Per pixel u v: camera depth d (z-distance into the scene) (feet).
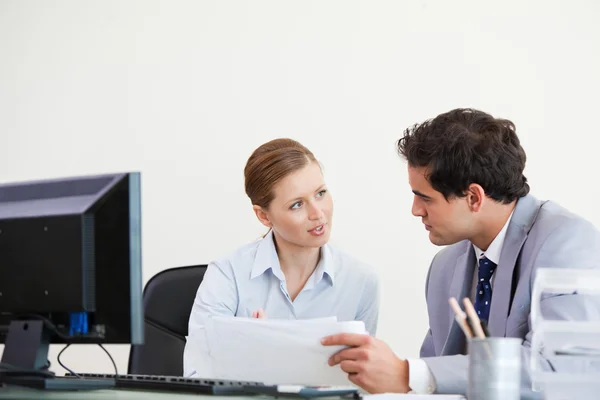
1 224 5.62
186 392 5.32
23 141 12.50
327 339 5.70
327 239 8.11
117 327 5.36
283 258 8.47
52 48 12.53
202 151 12.10
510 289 6.68
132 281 5.32
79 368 12.04
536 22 11.84
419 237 11.76
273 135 12.01
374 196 11.82
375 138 11.87
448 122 6.66
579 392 5.41
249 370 5.98
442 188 6.53
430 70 11.89
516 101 11.80
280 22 12.09
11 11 12.64
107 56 12.37
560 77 11.79
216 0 12.20
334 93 11.96
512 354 4.50
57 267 5.42
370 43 11.97
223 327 6.05
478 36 11.88
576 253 6.45
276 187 7.94
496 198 6.65
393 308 11.69
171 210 12.08
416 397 5.12
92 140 12.34
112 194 5.35
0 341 5.87
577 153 11.71
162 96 12.23
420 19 11.94
